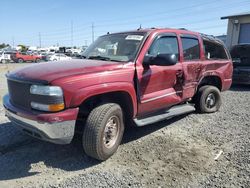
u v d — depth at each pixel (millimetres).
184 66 5449
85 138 3867
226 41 20391
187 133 5363
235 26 19797
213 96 6828
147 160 4160
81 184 3479
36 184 3479
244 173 3787
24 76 3811
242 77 11414
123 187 3426
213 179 3637
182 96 5543
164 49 5098
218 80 6898
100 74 3887
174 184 3514
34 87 3605
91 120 3852
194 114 6676
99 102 4188
